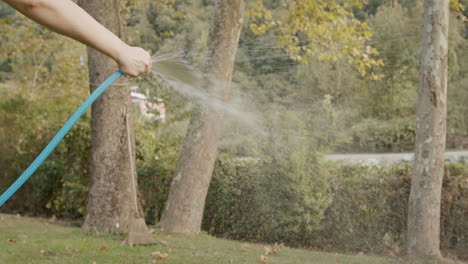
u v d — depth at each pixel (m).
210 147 5.98
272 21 8.21
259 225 5.91
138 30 10.33
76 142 8.09
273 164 5.41
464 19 7.23
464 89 15.48
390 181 5.48
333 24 7.60
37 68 13.56
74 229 6.42
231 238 6.23
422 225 4.90
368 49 7.59
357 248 5.40
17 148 8.48
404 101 10.08
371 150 6.54
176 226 5.96
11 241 5.00
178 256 4.45
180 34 8.66
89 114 8.26
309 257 4.77
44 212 8.45
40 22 1.19
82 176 8.12
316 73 6.16
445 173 5.64
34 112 8.56
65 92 12.67
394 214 5.45
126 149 5.70
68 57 12.81
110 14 5.47
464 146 14.41
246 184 5.98
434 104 4.89
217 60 5.33
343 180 5.38
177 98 5.26
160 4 9.80
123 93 5.66
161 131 7.50
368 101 9.16
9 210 8.60
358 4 7.61
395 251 5.32
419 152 4.97
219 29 5.64
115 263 4.04
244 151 5.94
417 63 11.25
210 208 6.46
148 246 4.90
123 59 1.35
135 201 5.18
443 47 4.89
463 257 5.35
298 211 5.44
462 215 5.51
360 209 5.42
